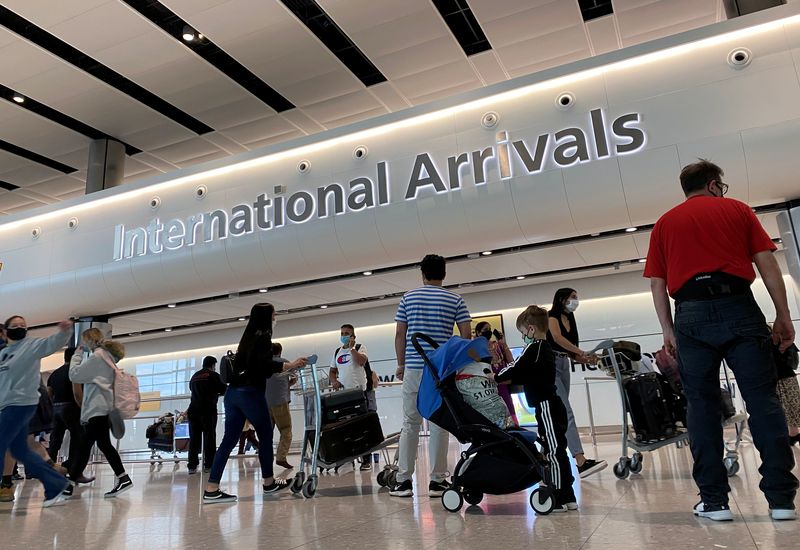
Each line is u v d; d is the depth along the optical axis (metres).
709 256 2.46
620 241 8.58
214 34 8.27
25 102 9.84
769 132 5.96
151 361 15.63
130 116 10.37
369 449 4.40
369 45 8.67
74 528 3.18
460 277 10.66
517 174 7.04
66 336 4.26
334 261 8.20
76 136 10.95
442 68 9.35
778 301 2.41
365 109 10.46
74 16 7.78
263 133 11.16
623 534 2.23
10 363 4.21
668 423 3.99
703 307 2.43
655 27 8.60
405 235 7.64
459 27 8.55
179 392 15.06
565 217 6.92
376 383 6.98
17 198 13.62
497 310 12.38
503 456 2.98
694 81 6.37
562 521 2.57
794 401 4.78
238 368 4.18
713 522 2.34
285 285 9.76
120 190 9.86
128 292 9.57
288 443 6.28
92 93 9.62
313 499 3.87
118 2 7.59
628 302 11.52
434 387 3.17
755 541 1.98
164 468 8.33
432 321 3.74
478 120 7.40
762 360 2.37
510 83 7.31
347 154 8.13
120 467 4.92
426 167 7.55
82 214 10.12
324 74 9.38
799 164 5.89
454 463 5.65
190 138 11.23
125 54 8.62
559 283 12.05
